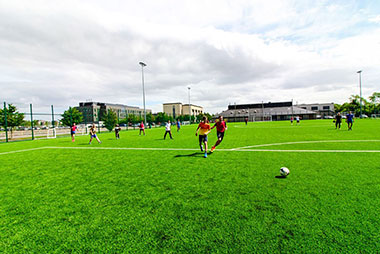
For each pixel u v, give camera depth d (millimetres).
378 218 2662
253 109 98125
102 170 5926
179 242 2309
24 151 11086
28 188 4445
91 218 2975
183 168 5824
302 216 2775
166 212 3068
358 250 2064
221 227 2584
